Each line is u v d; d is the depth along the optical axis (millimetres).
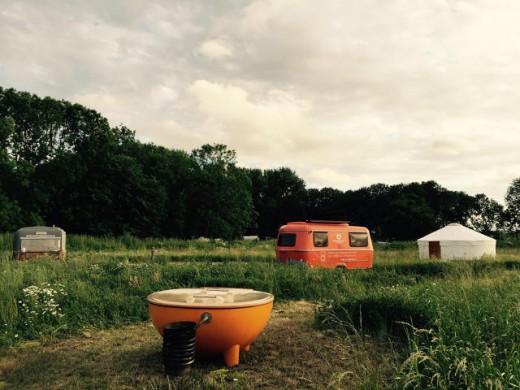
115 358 6699
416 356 4824
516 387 4438
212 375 5840
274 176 95250
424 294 8438
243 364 6367
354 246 19531
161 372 5961
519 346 5488
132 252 29297
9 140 49500
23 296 9602
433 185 92438
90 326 8742
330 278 13680
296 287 12641
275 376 5816
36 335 8047
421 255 28922
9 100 51719
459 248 27516
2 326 8211
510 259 22984
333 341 7395
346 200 96625
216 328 6066
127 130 65312
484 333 6207
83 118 55625
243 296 7344
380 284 13445
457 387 4590
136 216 57281
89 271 13750
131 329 8734
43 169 52031
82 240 35938
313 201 104625
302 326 8617
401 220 80875
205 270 14477
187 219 65625
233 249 35719
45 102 53469
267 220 92500
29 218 48219
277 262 19188
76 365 6395
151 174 63844
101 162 56438
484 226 101938
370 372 5184
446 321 6547
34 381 5750
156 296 6797
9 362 6527
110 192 55344
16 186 48406
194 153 69125
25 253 20328
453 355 5039
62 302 9859
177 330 5719
